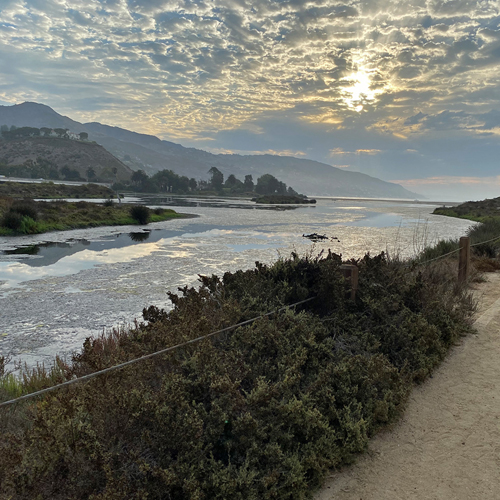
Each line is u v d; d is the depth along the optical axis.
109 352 5.36
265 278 5.71
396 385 3.84
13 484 2.27
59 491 2.39
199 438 2.67
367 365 3.91
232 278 5.66
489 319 6.44
